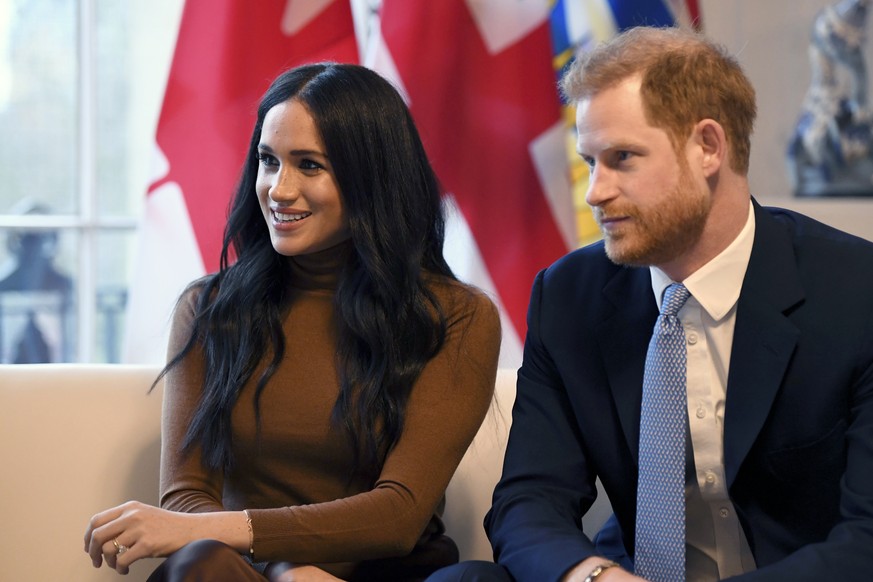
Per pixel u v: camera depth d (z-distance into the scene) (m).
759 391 2.21
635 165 2.14
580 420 2.42
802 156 4.00
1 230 4.41
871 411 2.15
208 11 3.69
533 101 3.75
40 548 2.74
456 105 3.74
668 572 2.23
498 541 2.30
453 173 3.73
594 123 2.16
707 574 2.39
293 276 2.68
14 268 4.45
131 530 2.25
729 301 2.26
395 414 2.50
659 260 2.20
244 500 2.57
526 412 2.49
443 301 2.62
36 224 4.44
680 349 2.27
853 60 3.92
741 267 2.27
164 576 2.10
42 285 4.47
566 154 3.78
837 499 2.21
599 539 2.59
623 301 2.43
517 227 3.74
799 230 2.37
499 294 3.72
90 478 2.79
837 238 2.34
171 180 3.66
